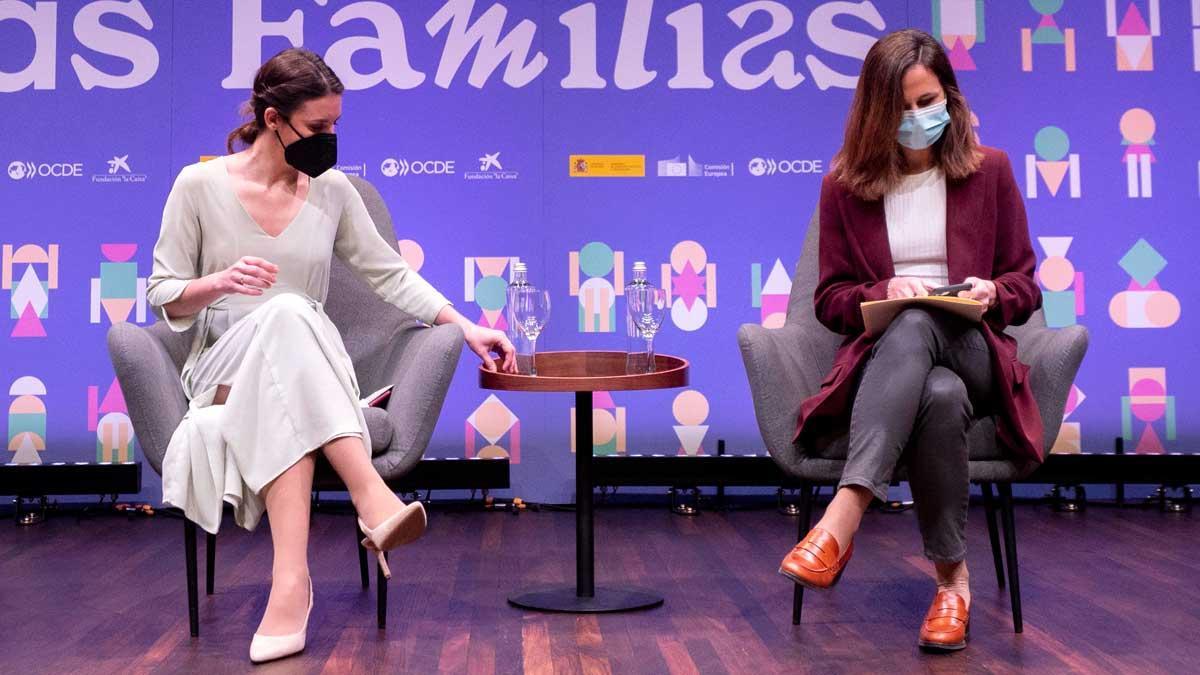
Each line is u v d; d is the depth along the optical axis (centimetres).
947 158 227
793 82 393
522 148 391
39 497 374
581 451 241
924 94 222
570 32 392
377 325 262
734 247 393
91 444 383
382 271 254
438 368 222
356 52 390
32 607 240
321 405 200
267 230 234
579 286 391
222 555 303
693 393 393
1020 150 392
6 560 297
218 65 387
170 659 197
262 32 388
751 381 222
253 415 203
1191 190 392
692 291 392
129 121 385
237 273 212
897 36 225
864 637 209
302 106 224
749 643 205
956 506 202
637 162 392
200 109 386
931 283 228
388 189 389
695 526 350
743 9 393
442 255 390
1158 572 269
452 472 381
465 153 391
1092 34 392
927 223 231
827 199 240
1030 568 275
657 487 396
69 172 384
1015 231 231
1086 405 391
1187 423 391
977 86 392
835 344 247
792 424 220
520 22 392
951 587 206
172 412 212
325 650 202
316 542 321
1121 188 392
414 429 220
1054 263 391
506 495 390
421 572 277
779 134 393
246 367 204
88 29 385
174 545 320
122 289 384
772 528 345
